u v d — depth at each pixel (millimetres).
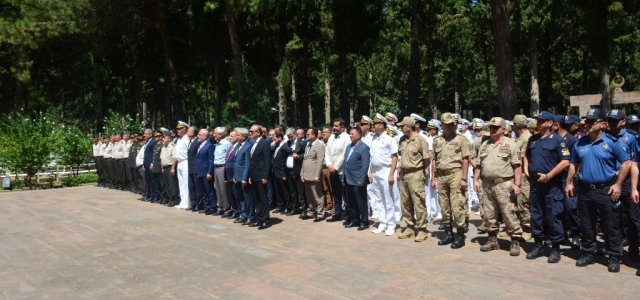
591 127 5805
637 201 5516
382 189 8172
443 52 33781
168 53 23547
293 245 7559
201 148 11102
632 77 34094
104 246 7871
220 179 10477
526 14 25109
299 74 36375
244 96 20312
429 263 6270
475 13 27328
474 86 39500
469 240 7598
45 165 19219
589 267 5930
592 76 34719
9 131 19562
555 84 35469
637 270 5723
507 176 6516
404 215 7820
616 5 18656
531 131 7734
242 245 7672
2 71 26703
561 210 6191
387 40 33188
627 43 27422
